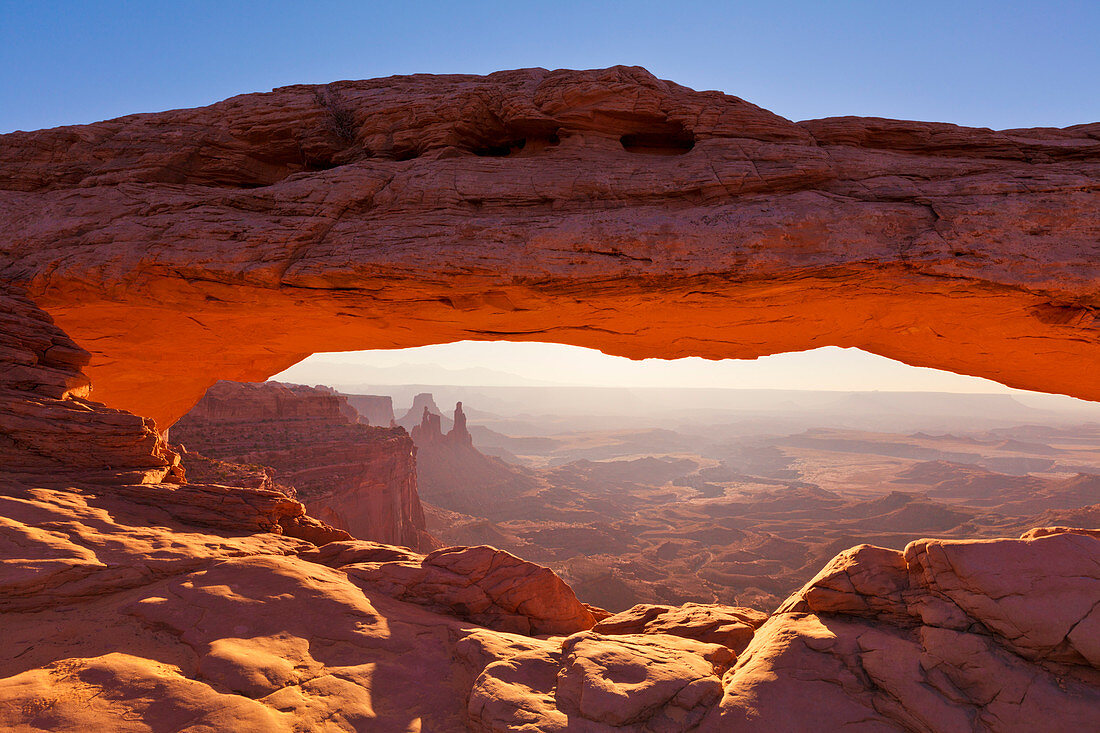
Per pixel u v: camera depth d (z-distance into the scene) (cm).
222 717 526
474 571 968
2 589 677
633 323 1389
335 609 774
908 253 1067
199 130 1452
